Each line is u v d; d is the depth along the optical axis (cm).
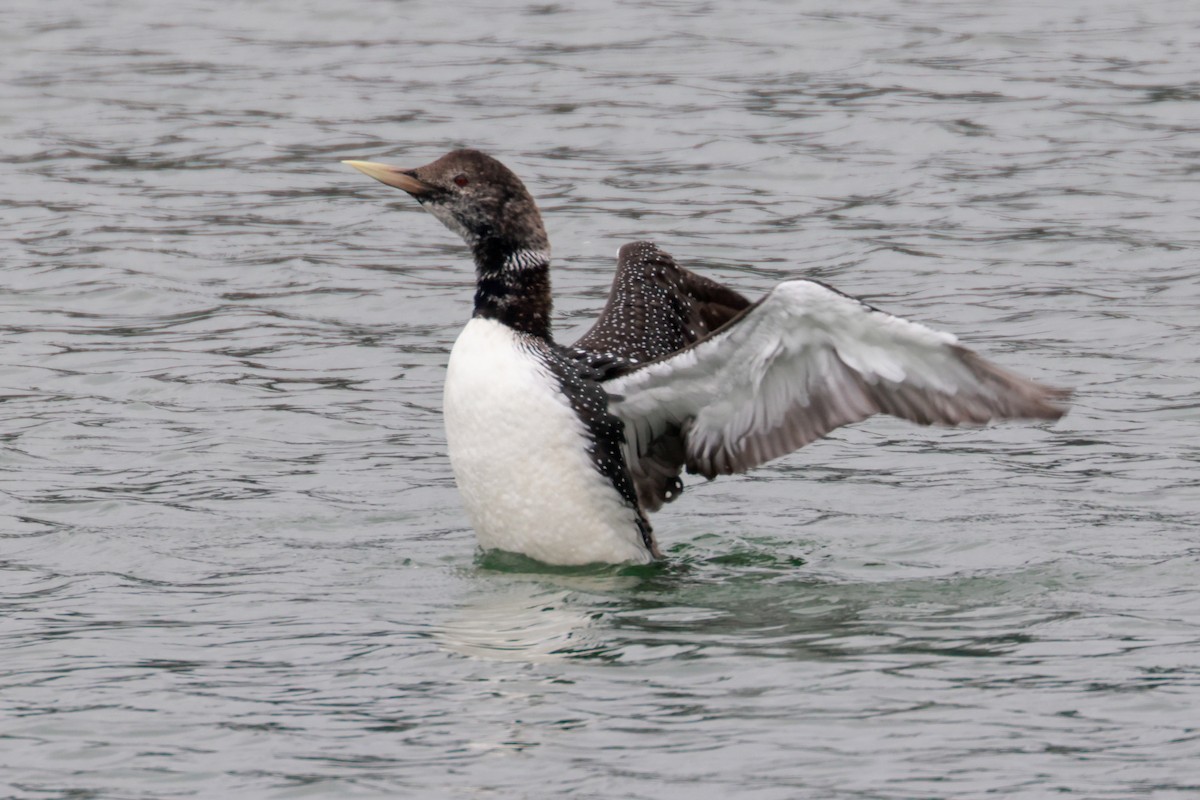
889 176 2331
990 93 2681
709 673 1001
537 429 1156
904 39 3002
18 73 2884
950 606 1115
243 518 1319
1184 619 1077
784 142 2475
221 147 2505
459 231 1200
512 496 1172
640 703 959
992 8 3222
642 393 1176
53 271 1994
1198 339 1731
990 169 2344
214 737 925
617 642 1054
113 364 1705
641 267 1322
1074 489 1373
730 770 876
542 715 947
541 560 1197
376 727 933
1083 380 1638
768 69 2844
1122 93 2670
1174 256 2003
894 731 919
